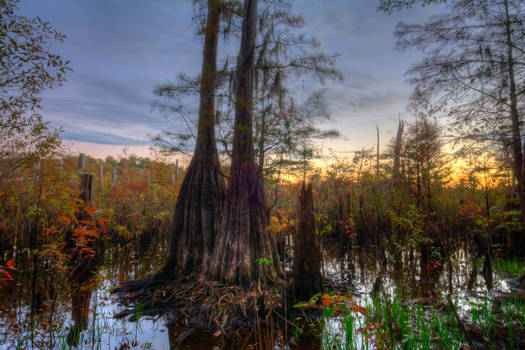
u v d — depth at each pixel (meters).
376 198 11.34
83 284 7.01
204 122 8.30
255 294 6.32
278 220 8.23
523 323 4.50
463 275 8.06
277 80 8.89
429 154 8.66
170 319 5.61
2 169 6.25
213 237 8.13
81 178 8.03
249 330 5.21
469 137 7.58
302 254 6.08
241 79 7.88
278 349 4.52
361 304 6.07
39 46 5.34
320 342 4.70
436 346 4.09
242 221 7.28
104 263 9.67
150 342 4.75
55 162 7.16
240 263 7.03
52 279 6.70
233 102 7.71
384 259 8.80
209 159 8.65
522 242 9.73
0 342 4.50
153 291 7.06
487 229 9.06
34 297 5.86
